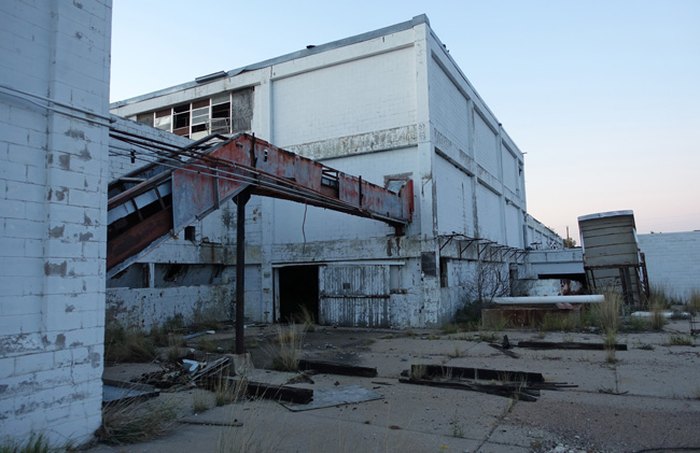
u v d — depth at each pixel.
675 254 25.53
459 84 21.64
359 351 11.62
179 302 17.64
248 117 21.48
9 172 4.58
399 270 17.62
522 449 4.78
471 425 5.57
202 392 7.34
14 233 4.58
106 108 5.54
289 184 10.52
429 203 17.36
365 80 19.12
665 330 13.34
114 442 5.04
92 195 5.29
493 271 23.53
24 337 4.57
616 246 20.92
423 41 17.88
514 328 15.18
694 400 6.38
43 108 4.89
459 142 21.80
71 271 5.01
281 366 9.23
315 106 20.03
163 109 24.19
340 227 18.97
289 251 19.64
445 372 8.20
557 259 30.47
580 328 14.12
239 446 4.73
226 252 20.28
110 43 5.66
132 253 7.04
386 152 18.44
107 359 10.55
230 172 8.80
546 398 6.72
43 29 4.97
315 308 20.88
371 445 4.92
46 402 4.69
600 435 5.12
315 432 5.36
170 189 7.73
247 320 20.11
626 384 7.31
